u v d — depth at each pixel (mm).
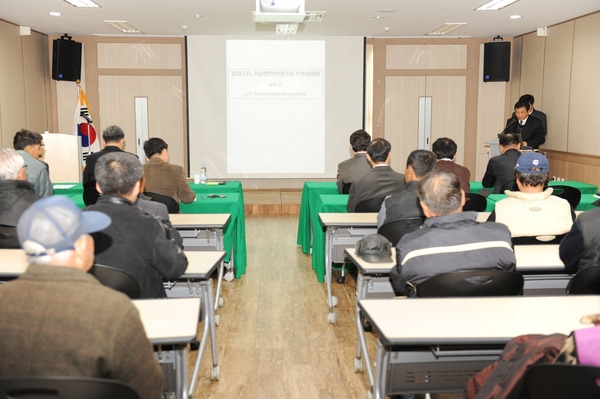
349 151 9461
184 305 1901
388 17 7559
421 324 1710
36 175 4539
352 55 9250
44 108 9000
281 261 5387
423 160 3207
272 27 8328
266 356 3150
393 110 9539
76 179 6742
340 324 3680
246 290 4449
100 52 9117
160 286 2260
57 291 1213
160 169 4324
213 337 2789
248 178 9469
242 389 2744
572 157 7695
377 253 2633
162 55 9180
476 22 7926
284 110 9320
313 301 4172
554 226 2805
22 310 1201
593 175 7199
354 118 9391
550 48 8234
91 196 4379
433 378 1859
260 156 9414
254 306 4055
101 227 1487
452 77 9500
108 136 4980
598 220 2238
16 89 8016
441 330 1663
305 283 4648
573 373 1170
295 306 4055
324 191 5395
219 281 3609
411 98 9523
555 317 1774
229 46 9141
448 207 2174
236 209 4715
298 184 9539
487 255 2062
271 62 9219
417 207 3111
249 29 8500
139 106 9266
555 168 8203
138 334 1257
